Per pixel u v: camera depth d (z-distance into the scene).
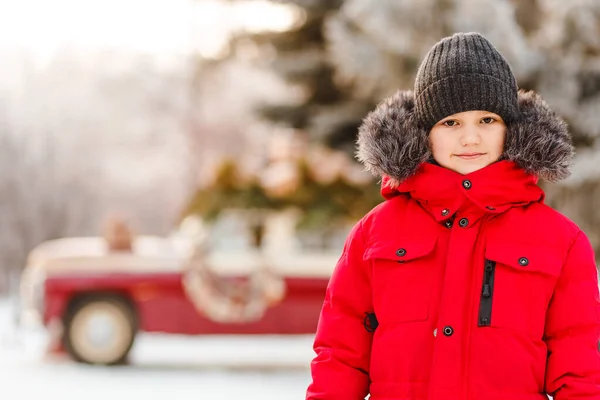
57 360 11.32
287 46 13.77
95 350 11.05
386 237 2.82
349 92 12.79
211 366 11.63
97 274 10.92
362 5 9.41
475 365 2.64
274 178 11.44
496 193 2.73
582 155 9.54
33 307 11.06
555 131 2.80
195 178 34.59
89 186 35.88
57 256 11.05
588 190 9.99
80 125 36.53
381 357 2.74
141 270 10.94
